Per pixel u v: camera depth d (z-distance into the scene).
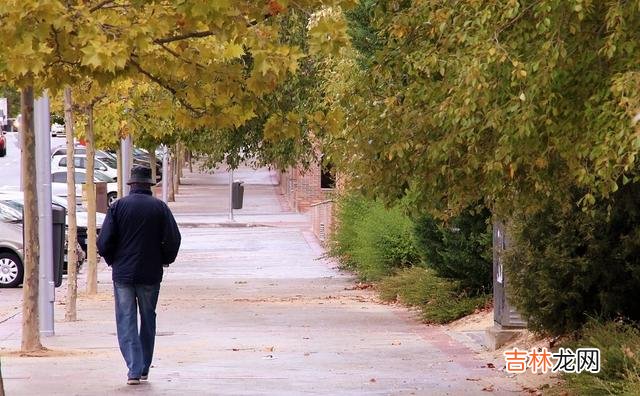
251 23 18.39
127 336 24.16
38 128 34.16
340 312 41.25
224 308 42.69
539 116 15.53
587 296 25.70
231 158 53.34
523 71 14.88
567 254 25.06
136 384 24.02
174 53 19.73
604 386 19.48
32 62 16.94
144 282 24.20
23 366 27.00
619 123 13.82
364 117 18.84
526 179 17.52
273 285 53.47
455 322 37.09
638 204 23.95
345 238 60.09
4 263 53.12
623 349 21.11
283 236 86.25
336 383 24.52
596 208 24.05
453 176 17.72
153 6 18.45
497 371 26.23
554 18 15.31
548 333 27.42
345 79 41.03
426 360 28.31
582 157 15.30
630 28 15.09
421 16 17.97
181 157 149.00
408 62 17.92
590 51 15.45
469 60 15.80
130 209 24.19
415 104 17.95
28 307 29.97
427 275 41.34
